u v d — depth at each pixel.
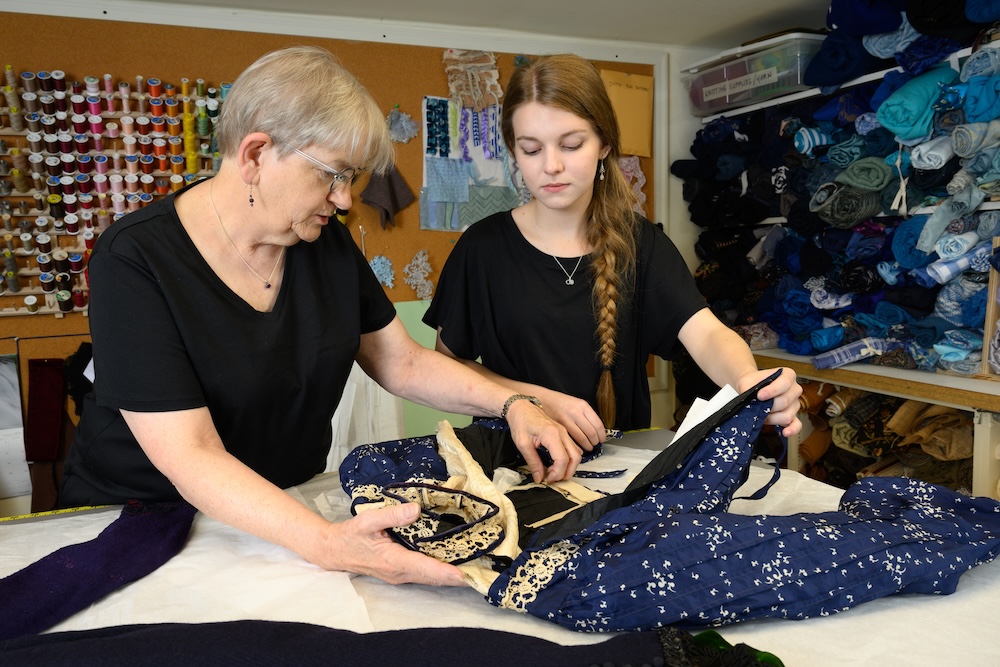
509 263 1.69
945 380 2.52
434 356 1.49
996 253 2.37
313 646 0.75
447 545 1.00
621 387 1.75
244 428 1.21
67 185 2.69
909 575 0.92
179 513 1.16
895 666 0.80
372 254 3.16
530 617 0.92
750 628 0.89
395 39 3.08
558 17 3.07
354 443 2.62
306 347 1.24
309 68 1.03
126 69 2.74
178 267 1.10
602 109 1.48
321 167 1.05
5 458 2.70
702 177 3.56
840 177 2.83
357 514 1.05
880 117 2.61
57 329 2.74
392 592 0.98
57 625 0.90
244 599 0.94
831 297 2.98
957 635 0.86
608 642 0.77
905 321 2.75
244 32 2.87
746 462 1.12
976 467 2.41
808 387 3.08
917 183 2.63
